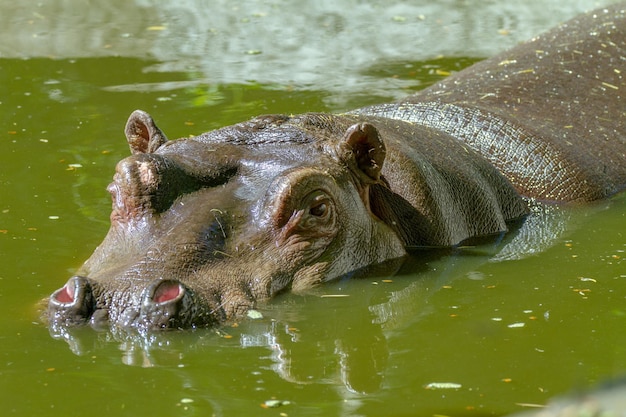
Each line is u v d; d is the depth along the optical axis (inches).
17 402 451.5
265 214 565.3
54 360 488.4
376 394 461.1
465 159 721.6
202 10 1298.0
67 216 718.5
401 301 572.4
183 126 904.9
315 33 1221.7
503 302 574.2
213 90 1015.0
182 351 498.3
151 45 1170.0
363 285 588.1
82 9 1293.1
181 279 527.5
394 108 820.6
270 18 1272.1
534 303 572.4
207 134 617.6
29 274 609.9
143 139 658.8
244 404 450.3
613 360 493.4
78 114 946.1
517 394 458.9
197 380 471.8
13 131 901.8
